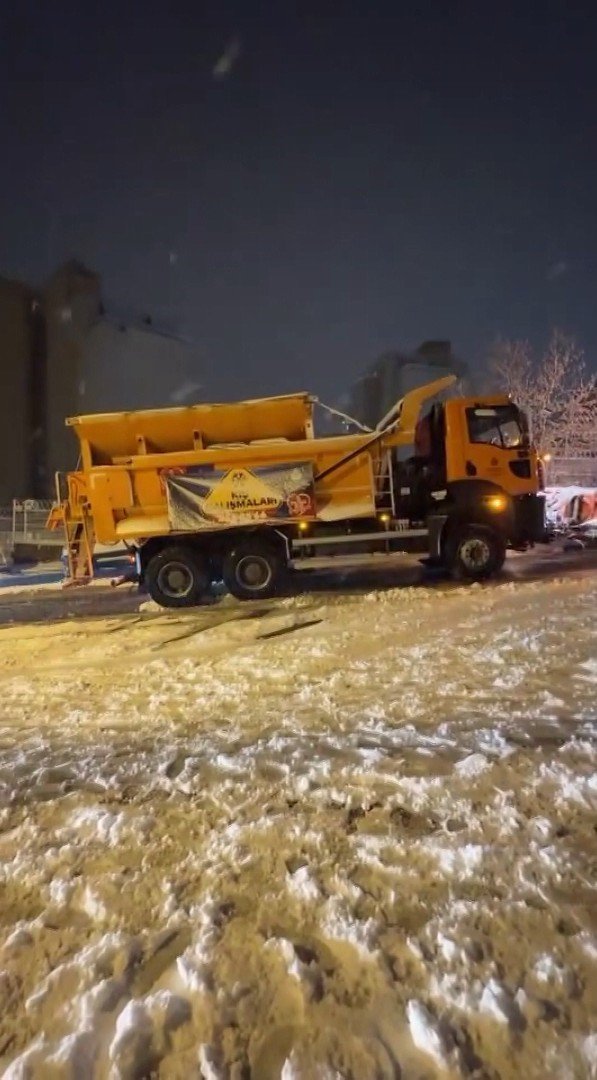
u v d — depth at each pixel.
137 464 12.70
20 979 2.70
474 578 13.12
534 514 13.27
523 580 12.92
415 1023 2.35
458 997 2.45
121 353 33.06
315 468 12.83
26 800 4.20
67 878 3.32
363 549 12.99
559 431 31.92
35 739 5.41
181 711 5.97
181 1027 2.41
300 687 6.49
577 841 3.41
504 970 2.57
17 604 14.34
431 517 12.98
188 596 12.79
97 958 2.74
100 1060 2.31
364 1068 2.23
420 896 3.03
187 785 4.23
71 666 8.54
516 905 2.92
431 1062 2.24
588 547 17.31
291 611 11.30
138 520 12.83
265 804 3.94
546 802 3.79
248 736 5.11
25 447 30.44
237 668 7.45
